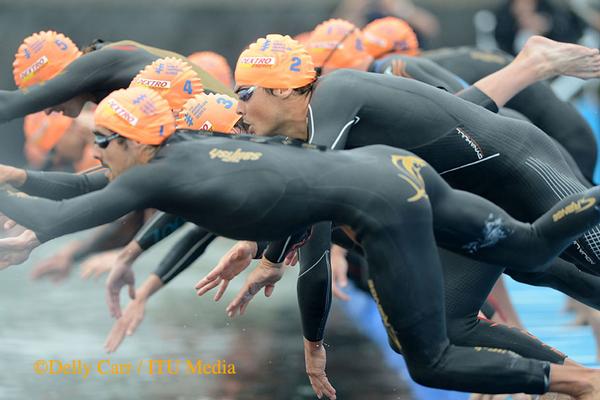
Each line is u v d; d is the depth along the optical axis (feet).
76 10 175.22
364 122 62.54
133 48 76.69
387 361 90.48
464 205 58.13
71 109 77.66
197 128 68.54
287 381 81.46
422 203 56.34
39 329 99.30
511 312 89.56
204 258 150.30
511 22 121.08
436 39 176.45
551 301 116.06
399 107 62.95
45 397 76.18
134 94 56.44
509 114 85.92
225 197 54.90
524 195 65.41
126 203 53.98
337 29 89.92
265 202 55.26
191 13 177.27
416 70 83.15
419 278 55.98
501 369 56.44
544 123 93.71
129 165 56.34
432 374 56.85
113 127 55.77
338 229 74.02
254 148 56.54
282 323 105.60
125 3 176.04
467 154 64.34
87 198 53.72
